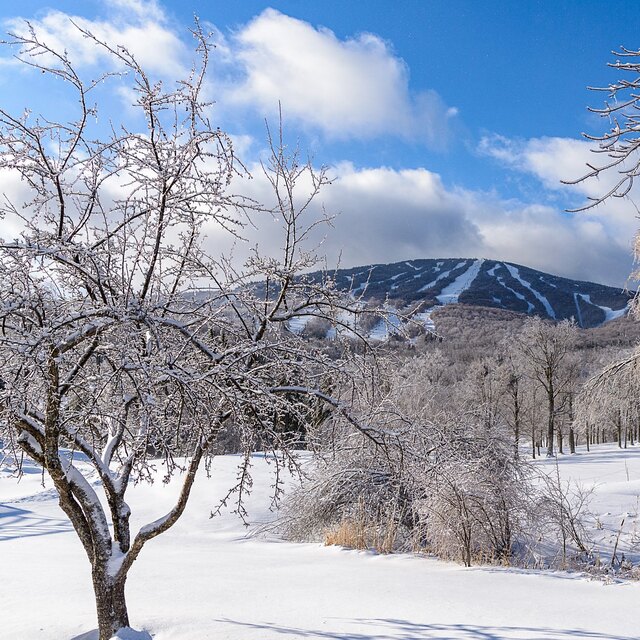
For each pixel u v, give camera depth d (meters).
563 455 46.56
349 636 5.30
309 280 6.10
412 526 13.00
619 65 5.70
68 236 5.31
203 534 14.87
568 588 8.02
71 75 4.99
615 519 16.00
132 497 19.08
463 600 7.02
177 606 6.78
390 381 6.41
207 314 5.69
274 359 5.74
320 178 6.11
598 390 18.03
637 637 5.34
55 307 5.26
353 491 13.27
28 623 6.12
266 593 7.52
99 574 5.45
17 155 4.91
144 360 4.75
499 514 11.53
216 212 5.18
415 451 6.27
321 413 6.47
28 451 5.26
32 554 11.78
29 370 4.78
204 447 5.66
